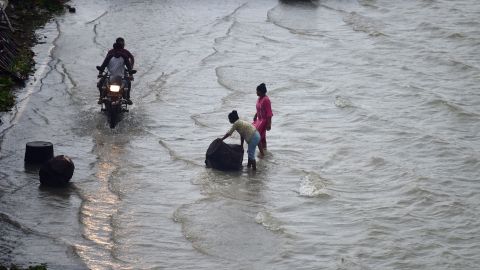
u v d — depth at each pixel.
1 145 32.69
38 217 26.67
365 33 54.66
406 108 39.97
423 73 46.12
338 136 35.75
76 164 31.23
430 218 27.78
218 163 31.27
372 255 24.98
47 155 30.98
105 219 26.88
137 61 46.44
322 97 41.53
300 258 24.66
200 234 26.09
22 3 56.28
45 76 42.31
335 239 26.02
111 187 29.38
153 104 39.12
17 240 25.05
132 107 38.50
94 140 33.84
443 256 24.94
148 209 27.81
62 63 44.81
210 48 49.84
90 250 24.70
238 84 42.94
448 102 40.34
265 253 24.94
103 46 48.78
